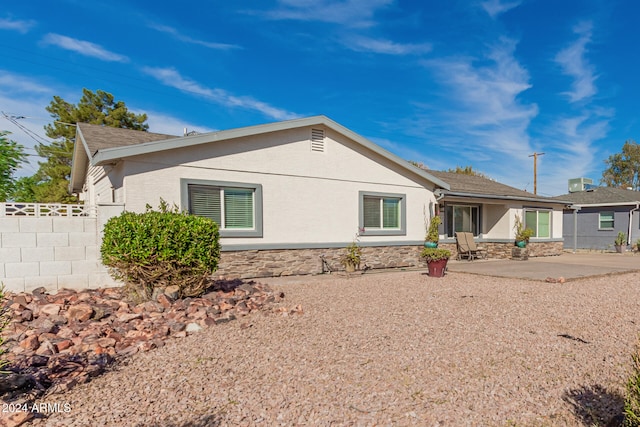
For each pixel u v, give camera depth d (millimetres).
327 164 10039
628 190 23406
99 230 6141
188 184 7934
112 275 5457
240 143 8617
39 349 3418
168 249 5027
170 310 4789
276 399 2688
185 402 2650
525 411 2535
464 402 2654
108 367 3258
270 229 9055
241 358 3486
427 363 3375
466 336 4180
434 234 11570
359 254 10109
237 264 8570
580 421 2410
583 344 3934
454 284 7914
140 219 5094
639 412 2088
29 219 5672
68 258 5930
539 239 15922
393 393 2783
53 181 18781
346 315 5105
